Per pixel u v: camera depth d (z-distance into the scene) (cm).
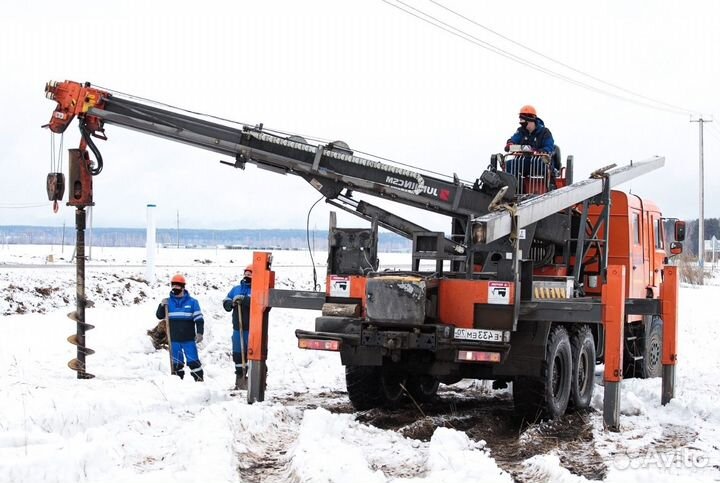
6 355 1305
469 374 970
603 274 1237
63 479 626
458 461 690
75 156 1168
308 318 2058
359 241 1009
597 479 707
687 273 5731
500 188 1120
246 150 1158
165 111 1173
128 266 3250
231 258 5391
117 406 884
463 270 1082
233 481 638
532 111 1277
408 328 931
